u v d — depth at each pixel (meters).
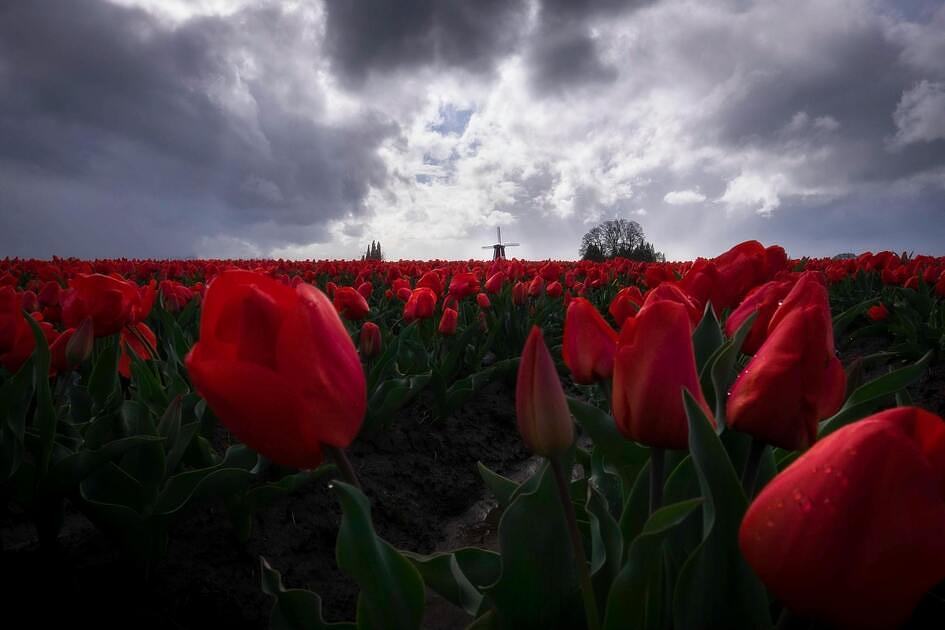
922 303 7.61
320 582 3.11
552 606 1.41
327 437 1.08
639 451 1.90
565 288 10.77
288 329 1.03
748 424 1.17
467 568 1.79
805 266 11.16
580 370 1.70
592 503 1.51
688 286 2.66
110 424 2.70
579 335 1.68
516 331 6.36
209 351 1.07
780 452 1.89
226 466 2.90
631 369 1.23
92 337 2.85
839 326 3.68
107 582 2.61
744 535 0.80
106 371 3.06
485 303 6.26
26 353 2.71
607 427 1.93
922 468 0.68
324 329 1.06
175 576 2.76
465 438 5.20
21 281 10.91
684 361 1.20
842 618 0.73
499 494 2.03
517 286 6.45
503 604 1.39
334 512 3.63
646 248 71.12
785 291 1.85
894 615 0.71
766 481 1.60
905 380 1.77
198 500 2.61
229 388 1.03
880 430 0.70
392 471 4.43
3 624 2.26
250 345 1.07
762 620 1.19
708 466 1.18
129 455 2.69
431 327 6.27
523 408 1.11
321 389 1.05
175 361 4.05
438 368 5.05
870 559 0.70
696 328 1.92
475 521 4.16
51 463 2.60
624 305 2.28
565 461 1.94
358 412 1.13
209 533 3.15
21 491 2.52
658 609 1.30
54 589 2.47
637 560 1.08
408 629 1.22
